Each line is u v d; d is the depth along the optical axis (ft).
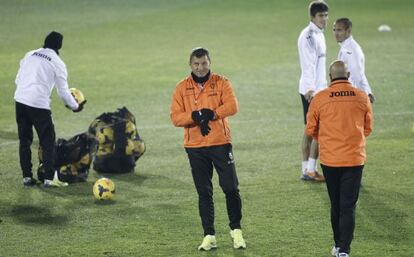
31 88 111.75
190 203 105.19
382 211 100.22
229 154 86.79
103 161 119.24
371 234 92.12
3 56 225.56
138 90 183.62
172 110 86.94
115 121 120.06
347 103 83.71
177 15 305.73
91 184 114.52
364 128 85.25
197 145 86.58
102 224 97.25
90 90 183.73
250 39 255.91
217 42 250.98
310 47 111.65
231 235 89.40
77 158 114.83
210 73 86.74
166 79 196.03
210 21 292.81
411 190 108.68
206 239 87.61
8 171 121.60
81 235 93.50
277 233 93.04
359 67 110.22
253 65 212.84
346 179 82.99
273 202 104.73
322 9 111.75
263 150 132.67
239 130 146.92
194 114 84.99
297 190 109.91
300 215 99.35
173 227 95.76
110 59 223.30
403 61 215.92
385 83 187.93
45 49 113.80
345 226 81.97
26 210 103.09
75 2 330.34
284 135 142.72
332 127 83.46
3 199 107.65
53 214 101.40
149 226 96.22
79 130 148.56
